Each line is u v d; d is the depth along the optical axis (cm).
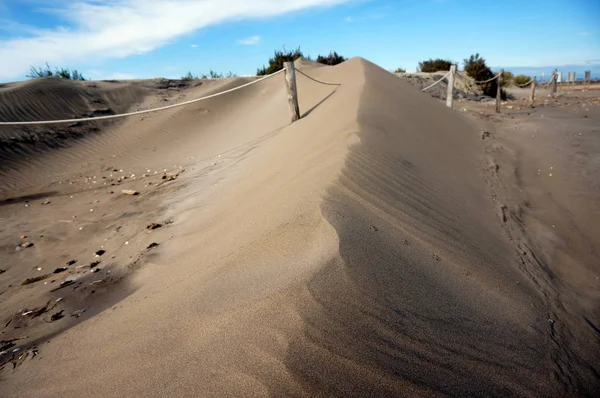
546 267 309
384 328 164
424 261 240
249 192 429
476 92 1808
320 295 174
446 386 144
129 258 380
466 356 165
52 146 994
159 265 335
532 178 534
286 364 138
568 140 734
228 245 289
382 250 230
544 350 195
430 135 594
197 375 143
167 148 1035
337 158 386
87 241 468
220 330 165
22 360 224
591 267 314
